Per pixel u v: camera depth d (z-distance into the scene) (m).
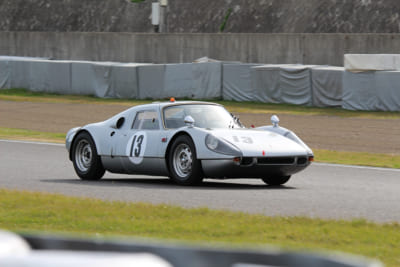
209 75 117.12
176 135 33.12
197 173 31.94
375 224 20.50
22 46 181.50
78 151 37.59
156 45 159.88
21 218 21.28
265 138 33.03
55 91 135.75
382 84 94.62
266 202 27.31
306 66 109.31
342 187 33.91
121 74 125.56
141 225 20.08
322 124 83.88
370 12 183.00
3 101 122.62
